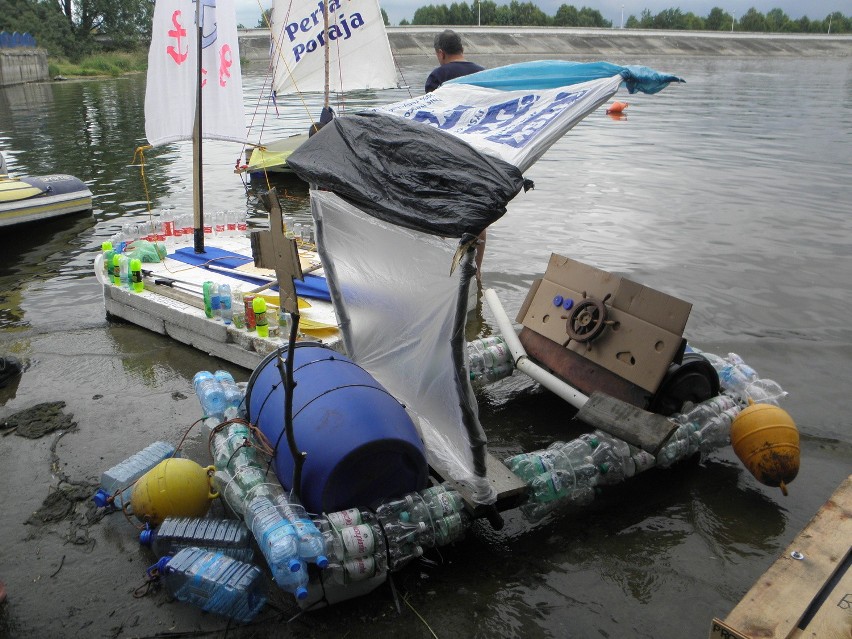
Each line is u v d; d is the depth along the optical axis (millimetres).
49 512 4375
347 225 4336
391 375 4570
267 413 4203
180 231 8906
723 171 15289
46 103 32469
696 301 7949
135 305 7105
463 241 3264
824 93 36781
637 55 94375
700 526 4344
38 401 5738
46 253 9906
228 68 8148
